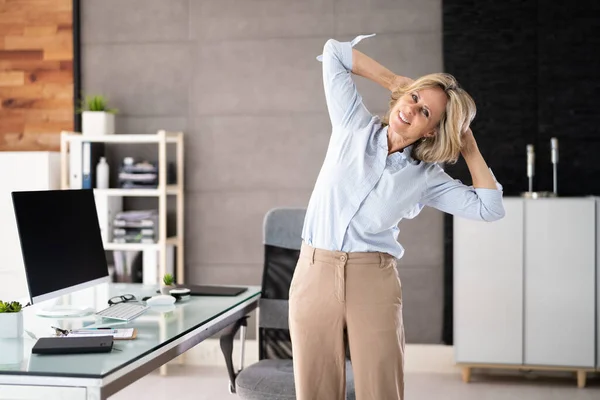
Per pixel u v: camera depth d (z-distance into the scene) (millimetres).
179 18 5160
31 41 5281
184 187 5191
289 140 5082
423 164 2561
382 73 2658
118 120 5227
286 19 5062
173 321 2727
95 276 3102
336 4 5016
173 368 5020
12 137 5328
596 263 4488
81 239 3041
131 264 4918
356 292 2436
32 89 5293
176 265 5191
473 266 4578
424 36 4945
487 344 4582
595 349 4496
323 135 5051
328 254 2457
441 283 4977
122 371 2088
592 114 4809
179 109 5180
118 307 2873
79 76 5246
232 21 5113
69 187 4953
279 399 2832
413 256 4992
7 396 2025
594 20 4789
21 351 2258
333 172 2510
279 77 5082
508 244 4539
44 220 2830
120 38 5211
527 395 4410
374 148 2518
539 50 4828
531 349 4543
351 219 2445
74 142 4902
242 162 5133
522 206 4520
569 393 4457
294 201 5090
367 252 2455
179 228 5066
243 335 3344
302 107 5062
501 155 4875
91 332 2447
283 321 3475
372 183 2467
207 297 3297
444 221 4938
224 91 5133
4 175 4855
